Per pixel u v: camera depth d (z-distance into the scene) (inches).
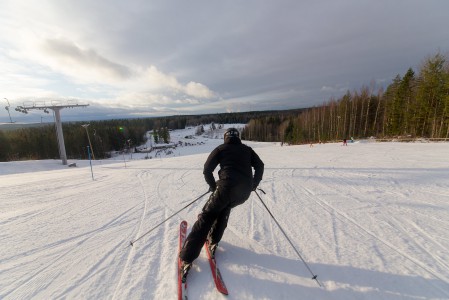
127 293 75.8
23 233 128.5
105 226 136.3
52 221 147.4
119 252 103.3
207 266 90.0
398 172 298.7
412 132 1270.9
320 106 2263.8
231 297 73.2
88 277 85.4
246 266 89.5
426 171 299.6
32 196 228.1
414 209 155.0
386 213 148.0
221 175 91.4
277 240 111.0
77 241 116.5
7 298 75.7
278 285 78.5
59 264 95.2
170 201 190.4
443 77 1127.0
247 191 91.2
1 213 169.2
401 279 80.8
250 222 134.3
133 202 189.8
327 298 72.4
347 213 149.3
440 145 755.4
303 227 126.6
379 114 1689.2
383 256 95.8
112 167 550.9
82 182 311.0
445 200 174.2
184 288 75.2
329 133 1877.5
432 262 91.0
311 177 281.9
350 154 570.3
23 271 91.0
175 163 520.7
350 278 81.6
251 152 99.2
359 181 250.7
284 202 176.4
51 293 77.4
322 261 92.3
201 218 87.7
